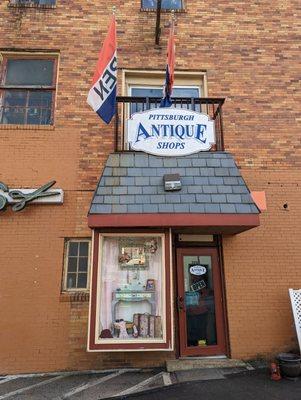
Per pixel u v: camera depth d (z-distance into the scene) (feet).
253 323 25.48
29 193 26.08
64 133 27.84
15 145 27.27
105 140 27.91
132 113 27.96
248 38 31.09
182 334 25.17
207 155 25.50
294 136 29.17
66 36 30.01
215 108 29.30
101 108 24.09
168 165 24.86
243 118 29.30
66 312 24.71
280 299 26.00
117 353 24.39
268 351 25.08
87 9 30.76
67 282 25.49
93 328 21.79
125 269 23.21
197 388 20.18
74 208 26.43
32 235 25.75
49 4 31.14
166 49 30.48
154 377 22.31
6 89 29.09
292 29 31.60
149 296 22.89
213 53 30.58
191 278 26.25
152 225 22.48
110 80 24.40
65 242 26.07
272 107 29.66
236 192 23.95
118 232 23.08
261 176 28.22
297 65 30.76
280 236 27.12
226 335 25.46
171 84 26.12
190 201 23.26
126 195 23.26
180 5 32.30
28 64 29.89
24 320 24.45
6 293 24.75
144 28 30.76
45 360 23.98
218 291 26.18
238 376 21.99
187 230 24.81
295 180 28.30
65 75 29.14
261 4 32.04
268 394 19.27
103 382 21.75
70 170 27.12
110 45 24.64
